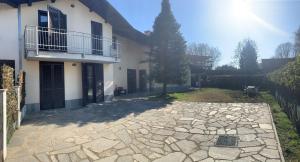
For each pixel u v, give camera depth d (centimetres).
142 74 2416
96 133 783
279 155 595
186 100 1522
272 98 1684
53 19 1272
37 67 1234
